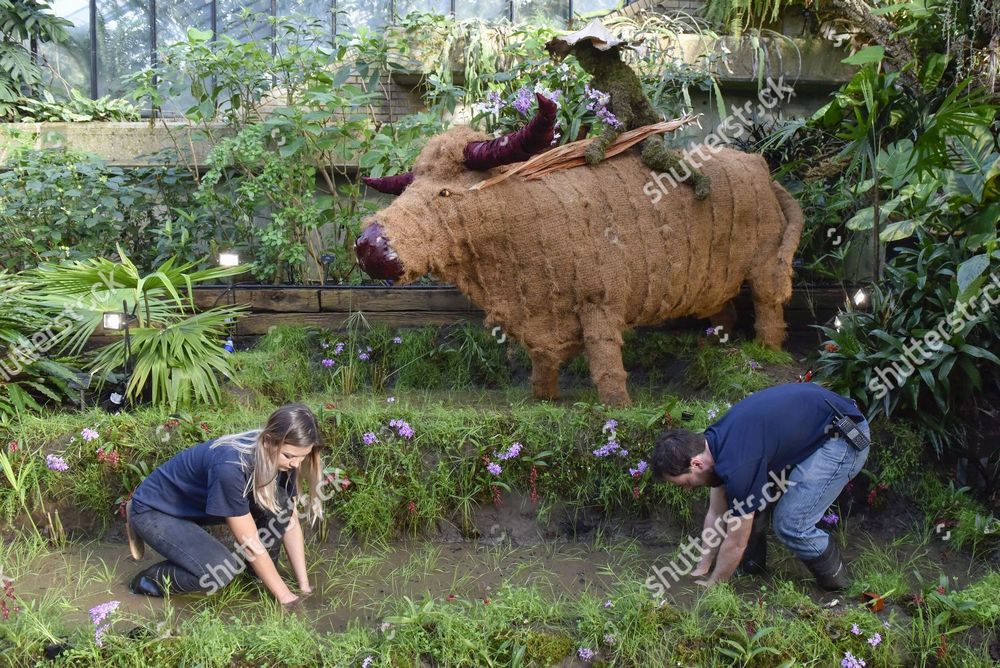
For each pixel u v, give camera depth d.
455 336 5.39
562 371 5.36
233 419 4.10
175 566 3.27
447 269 4.07
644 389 5.00
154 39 7.02
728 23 6.36
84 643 2.86
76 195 5.54
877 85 4.47
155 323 4.67
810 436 3.16
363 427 3.98
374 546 3.82
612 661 2.89
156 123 6.49
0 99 6.50
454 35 6.14
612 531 3.93
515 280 4.16
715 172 4.52
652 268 4.29
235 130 6.16
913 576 3.59
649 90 5.87
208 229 5.88
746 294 5.43
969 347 3.98
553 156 4.17
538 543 3.89
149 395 4.54
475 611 3.06
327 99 5.58
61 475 3.86
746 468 3.05
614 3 6.96
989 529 3.72
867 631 2.96
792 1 6.29
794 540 3.27
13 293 4.55
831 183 5.71
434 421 4.04
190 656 2.84
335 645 2.90
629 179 4.27
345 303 5.41
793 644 2.93
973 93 3.99
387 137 5.62
